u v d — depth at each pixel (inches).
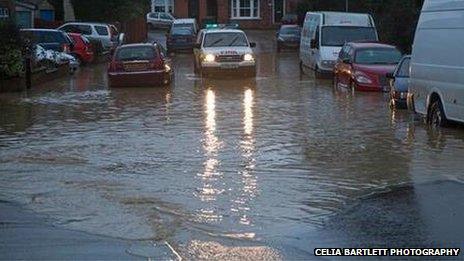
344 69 932.0
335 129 571.2
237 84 1018.7
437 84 562.9
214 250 266.7
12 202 342.0
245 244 273.9
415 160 439.8
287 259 255.3
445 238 277.6
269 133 550.9
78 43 1406.3
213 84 1019.3
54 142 518.0
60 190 365.1
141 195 352.5
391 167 418.9
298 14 2079.2
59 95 871.1
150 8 2716.5
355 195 350.9
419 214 313.7
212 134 547.2
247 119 633.6
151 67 967.0
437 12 565.0
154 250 267.4
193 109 713.0
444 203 332.8
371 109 708.7
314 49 1139.3
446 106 551.8
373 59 909.2
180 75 1198.9
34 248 271.4
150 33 2541.8
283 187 368.2
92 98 832.9
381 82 873.5
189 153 466.0
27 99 824.9
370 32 1131.3
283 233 287.7
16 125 609.9
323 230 291.3
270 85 998.4
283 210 323.3
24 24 1718.8
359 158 447.5
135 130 573.0
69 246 273.6
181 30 1902.1
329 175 397.4
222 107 728.3
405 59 713.0
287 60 1606.8
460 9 527.2
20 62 910.4
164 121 625.0
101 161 442.9
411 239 276.7
